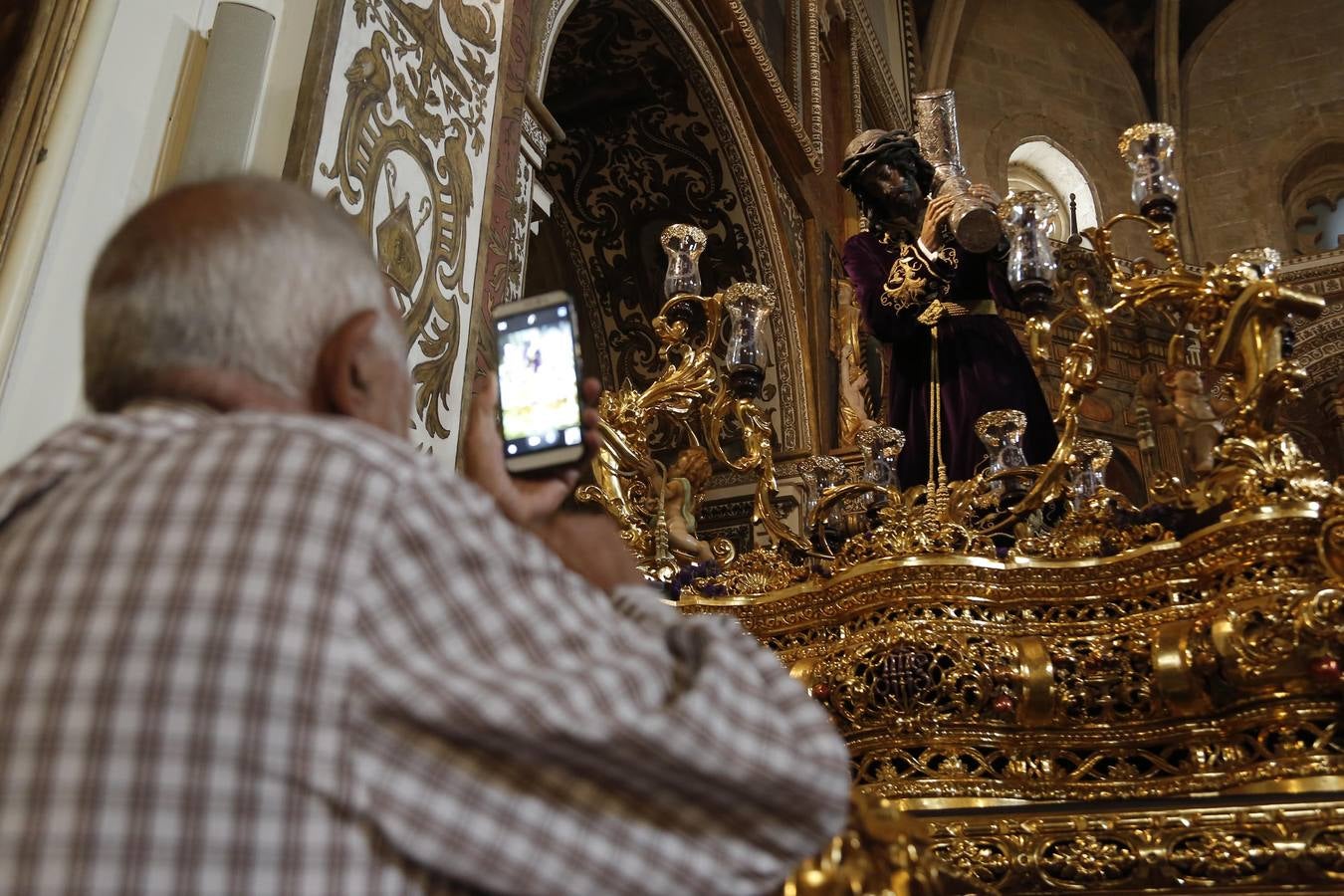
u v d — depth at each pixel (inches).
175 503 31.2
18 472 34.3
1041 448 120.0
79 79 87.0
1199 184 534.9
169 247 37.0
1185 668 77.3
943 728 81.9
